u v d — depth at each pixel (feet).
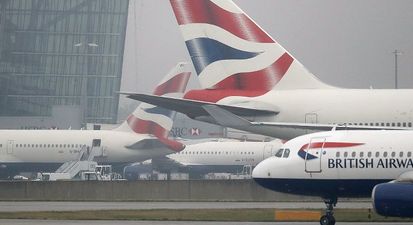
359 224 556.10
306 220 586.45
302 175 536.83
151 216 617.21
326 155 531.50
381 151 523.29
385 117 655.35
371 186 525.75
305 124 649.20
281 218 591.37
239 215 623.36
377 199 486.79
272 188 548.31
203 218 600.80
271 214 631.15
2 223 556.92
